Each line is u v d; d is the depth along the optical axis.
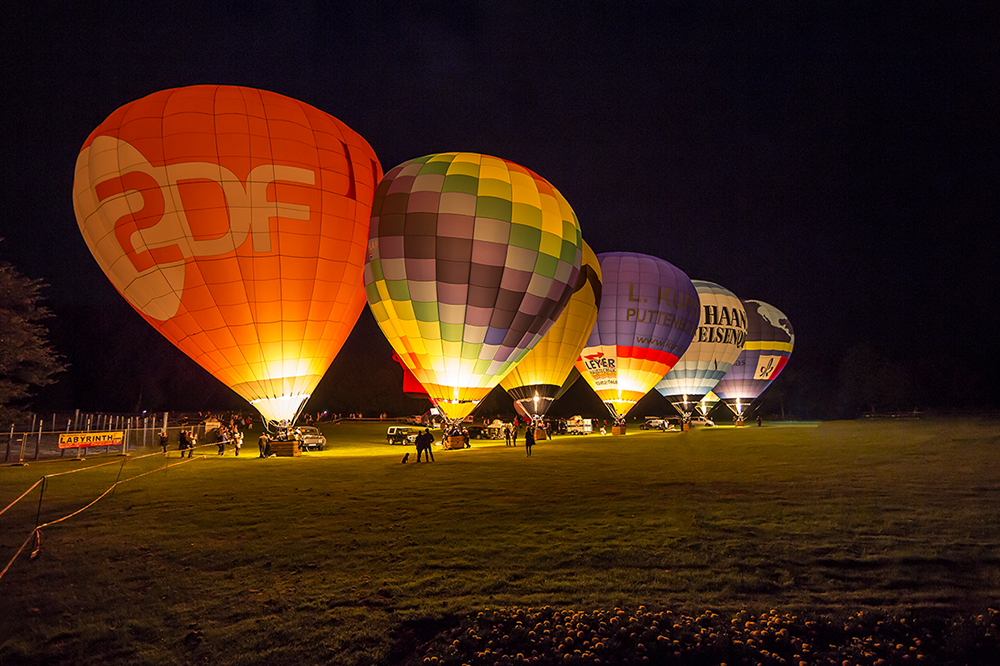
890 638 4.91
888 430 29.64
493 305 23.23
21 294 24.77
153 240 19.67
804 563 6.79
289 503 11.27
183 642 5.19
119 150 19.77
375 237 23.31
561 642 4.91
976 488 11.17
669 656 4.70
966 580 6.16
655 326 37.56
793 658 4.62
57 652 5.02
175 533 8.90
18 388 24.20
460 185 23.33
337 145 22.50
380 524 9.24
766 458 17.66
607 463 17.80
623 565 6.88
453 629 5.32
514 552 7.49
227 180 19.91
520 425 46.31
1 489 13.55
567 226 25.02
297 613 5.70
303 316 21.45
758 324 52.69
